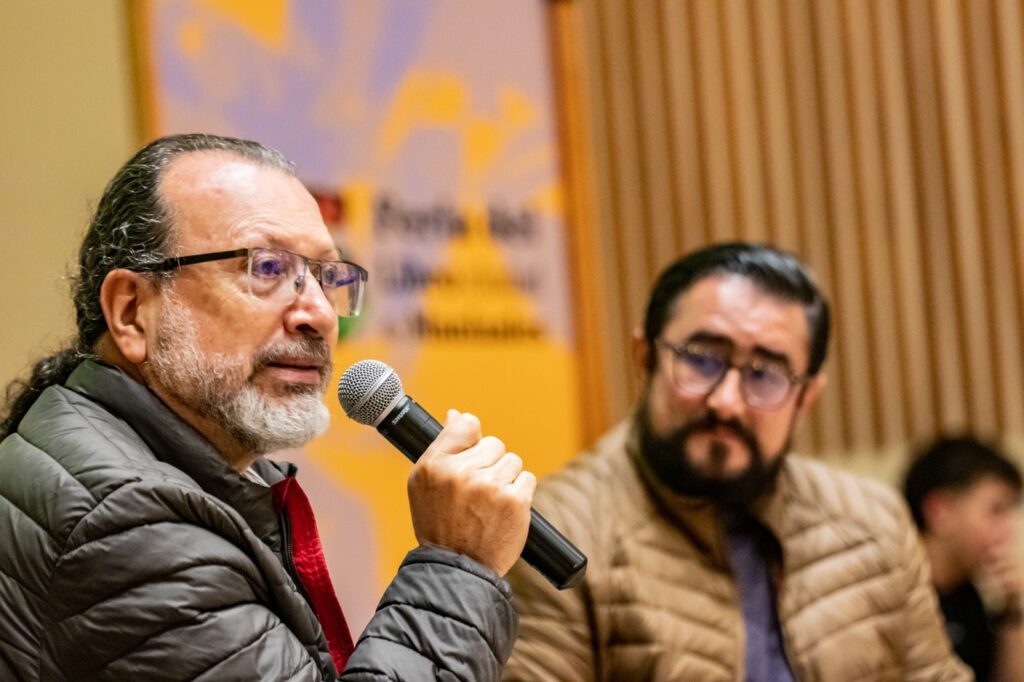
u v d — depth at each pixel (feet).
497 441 5.97
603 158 16.47
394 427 6.14
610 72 16.58
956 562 13.35
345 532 11.55
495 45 13.29
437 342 12.55
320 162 11.84
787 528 9.05
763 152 17.25
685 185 16.76
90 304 6.02
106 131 10.84
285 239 5.92
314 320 5.90
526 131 13.47
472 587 5.50
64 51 10.88
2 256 10.58
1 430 6.07
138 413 5.72
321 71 11.91
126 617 5.03
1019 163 18.42
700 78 16.96
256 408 5.77
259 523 5.93
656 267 16.56
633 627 8.39
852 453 17.65
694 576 8.66
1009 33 18.53
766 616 8.87
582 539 8.55
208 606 5.12
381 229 12.21
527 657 8.16
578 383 13.70
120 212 5.97
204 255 5.80
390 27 12.44
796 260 9.24
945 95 18.24
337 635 6.18
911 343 17.94
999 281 18.33
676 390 8.71
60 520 5.12
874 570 9.14
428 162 12.67
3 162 10.64
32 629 5.11
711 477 8.61
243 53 11.35
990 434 18.15
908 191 18.01
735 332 8.68
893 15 18.11
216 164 5.99
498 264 13.12
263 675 5.12
